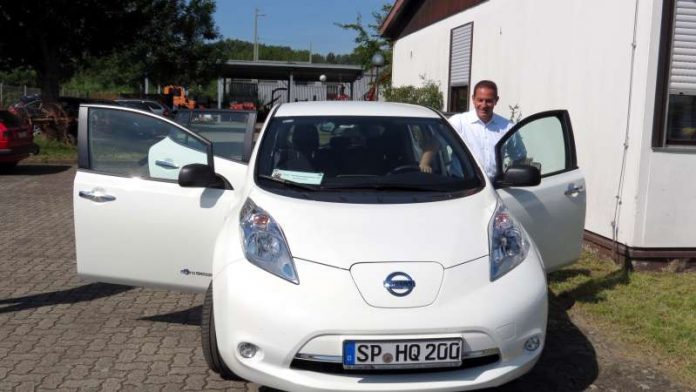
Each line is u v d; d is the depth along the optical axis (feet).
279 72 121.39
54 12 63.16
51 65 67.00
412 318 10.62
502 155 16.26
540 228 16.21
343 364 10.57
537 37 29.19
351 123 15.61
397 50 59.16
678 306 17.95
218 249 12.38
